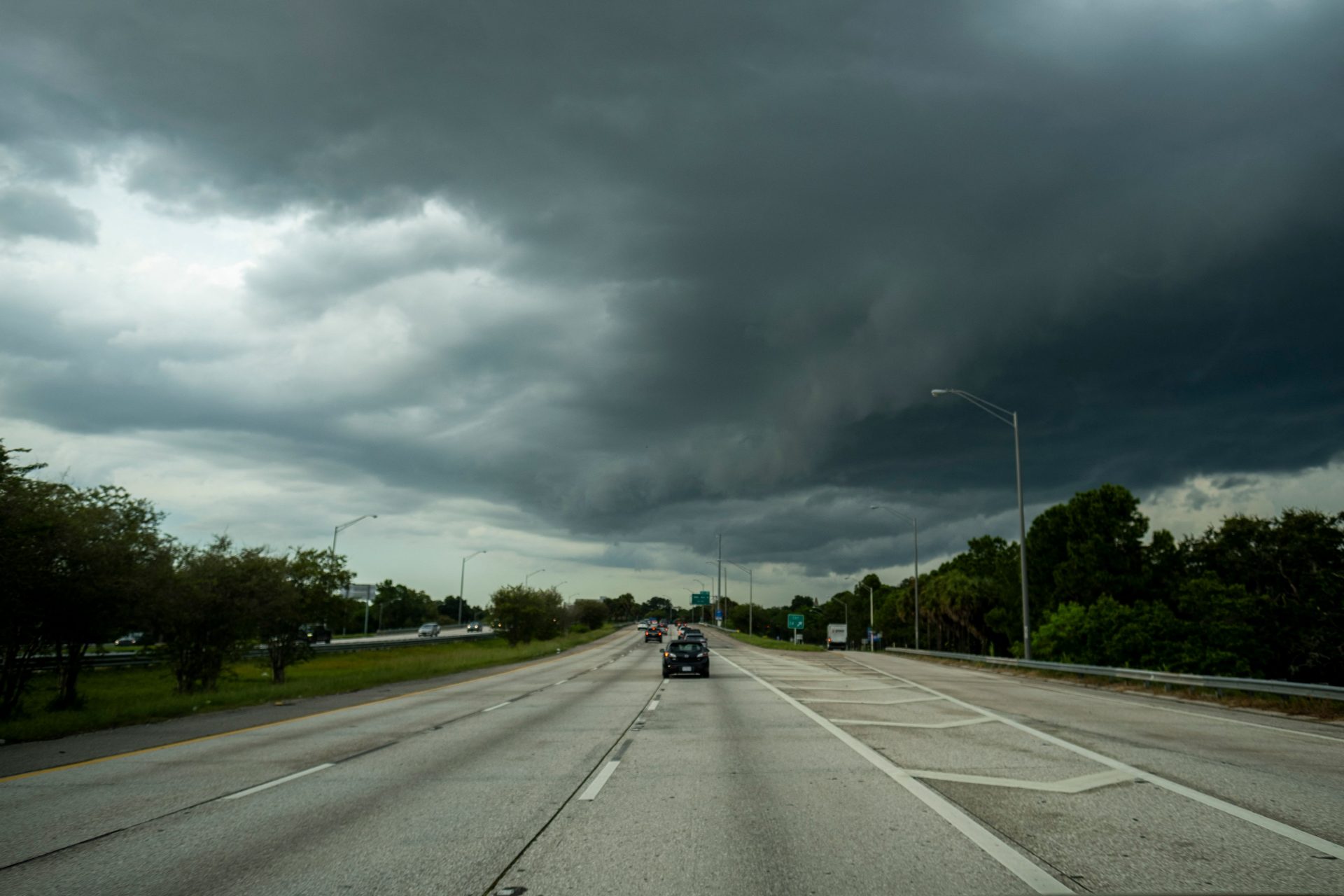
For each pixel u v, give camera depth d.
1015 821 7.80
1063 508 69.06
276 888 6.01
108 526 23.72
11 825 8.07
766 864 6.43
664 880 6.06
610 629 166.50
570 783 10.08
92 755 12.97
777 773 10.65
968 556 108.44
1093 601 63.09
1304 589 52.25
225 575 29.25
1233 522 55.66
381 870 6.41
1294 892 5.63
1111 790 9.34
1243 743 13.44
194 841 7.40
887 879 6.00
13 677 21.97
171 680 38.22
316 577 35.97
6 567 19.42
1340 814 8.05
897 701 22.19
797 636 105.88
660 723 16.78
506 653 57.03
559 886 5.97
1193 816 8.00
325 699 24.19
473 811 8.52
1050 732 15.09
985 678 34.31
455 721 17.53
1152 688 26.48
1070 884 5.84
